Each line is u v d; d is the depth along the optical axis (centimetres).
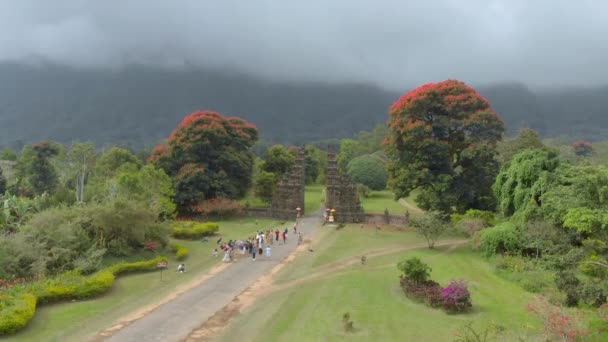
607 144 15662
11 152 13088
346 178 7450
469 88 5903
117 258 4212
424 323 2762
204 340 2566
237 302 3250
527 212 4150
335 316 2909
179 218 7238
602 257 3488
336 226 6662
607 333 2397
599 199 3331
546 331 2339
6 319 2528
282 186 7825
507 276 3656
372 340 2523
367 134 18988
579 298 2891
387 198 10162
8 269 3388
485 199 5919
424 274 3362
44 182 9362
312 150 14525
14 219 5088
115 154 9238
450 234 5322
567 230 3859
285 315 2950
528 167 4362
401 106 5903
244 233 6156
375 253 4853
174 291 3494
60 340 2512
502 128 5766
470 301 3006
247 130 8694
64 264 3725
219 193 7481
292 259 4609
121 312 2998
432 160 5747
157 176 6269
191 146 7338
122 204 4325
